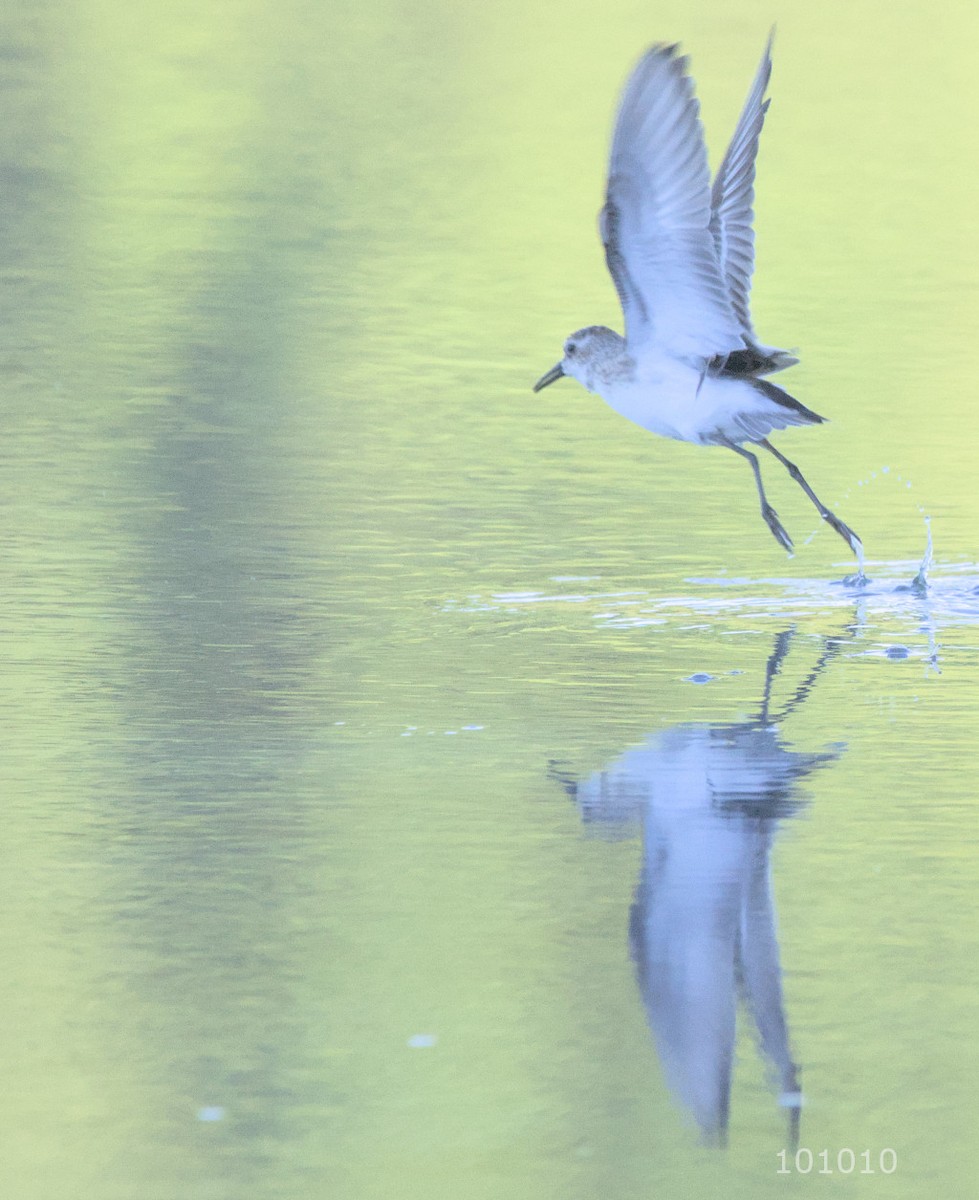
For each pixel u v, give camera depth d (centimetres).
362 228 2822
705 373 1299
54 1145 748
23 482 1784
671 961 888
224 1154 746
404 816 1052
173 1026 830
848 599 1497
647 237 1227
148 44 3897
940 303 2522
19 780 1101
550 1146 757
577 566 1577
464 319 2425
